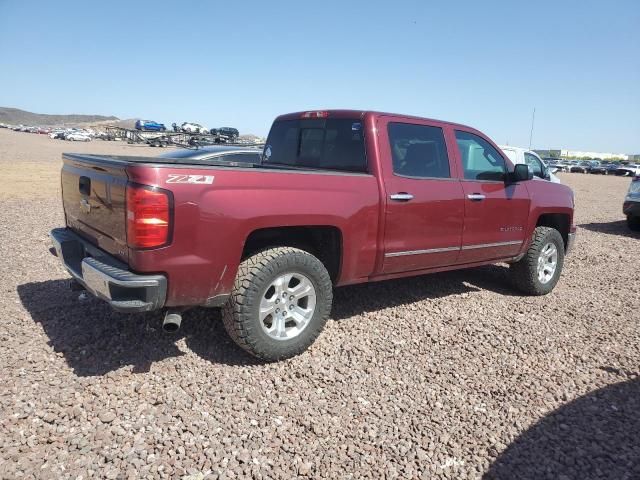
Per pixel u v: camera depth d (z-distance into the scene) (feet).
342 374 12.19
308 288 12.70
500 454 9.46
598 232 38.24
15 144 150.20
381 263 14.38
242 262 11.94
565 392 11.87
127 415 9.91
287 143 17.30
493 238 17.51
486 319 16.51
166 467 8.52
